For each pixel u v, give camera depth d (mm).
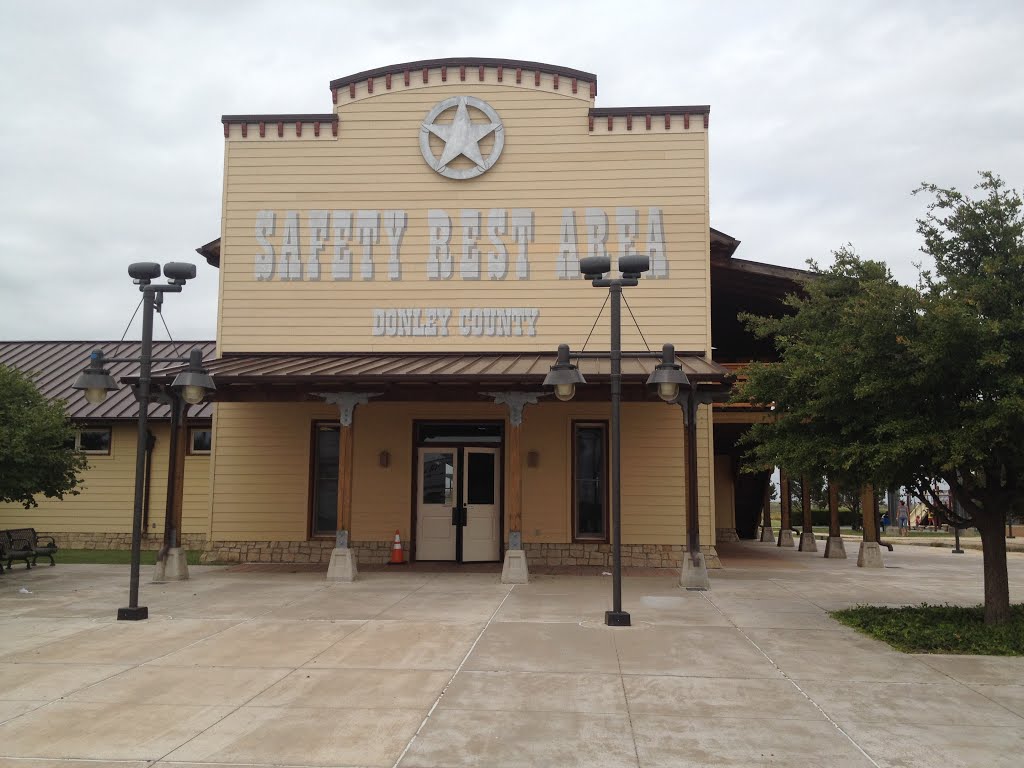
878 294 9891
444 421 18078
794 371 10617
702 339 17641
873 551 18438
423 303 18219
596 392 15266
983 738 6160
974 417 9312
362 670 8117
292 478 17984
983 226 10258
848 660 8625
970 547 26906
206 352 25328
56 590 13672
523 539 17578
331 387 15086
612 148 18219
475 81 18547
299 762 5656
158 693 7312
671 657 8719
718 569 17359
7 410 15031
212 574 15859
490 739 6121
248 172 18719
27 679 7801
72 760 5684
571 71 18359
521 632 10016
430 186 18422
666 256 17891
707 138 18109
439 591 13547
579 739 6121
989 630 9773
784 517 26281
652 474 17453
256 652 8922
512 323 18016
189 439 22281
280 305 18391
